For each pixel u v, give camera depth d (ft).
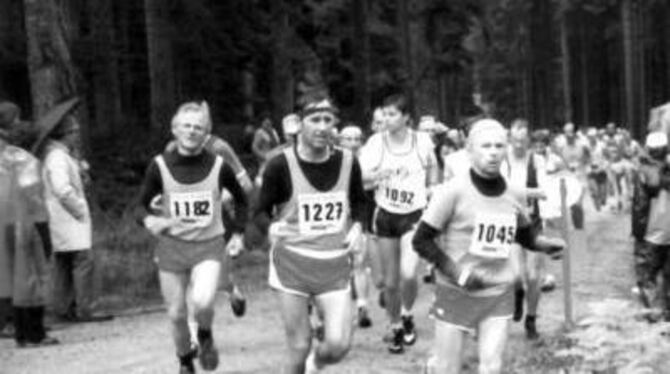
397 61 126.31
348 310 22.81
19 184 32.65
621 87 199.00
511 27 207.62
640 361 17.95
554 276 49.60
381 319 38.06
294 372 23.36
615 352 18.26
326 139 22.22
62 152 37.22
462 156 30.35
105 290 44.96
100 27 90.68
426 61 113.29
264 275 50.98
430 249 20.90
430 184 31.09
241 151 94.17
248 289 46.85
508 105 215.51
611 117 212.23
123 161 75.77
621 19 192.13
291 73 107.14
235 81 110.83
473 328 21.21
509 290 21.13
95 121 94.22
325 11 112.68
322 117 22.17
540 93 184.96
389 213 31.12
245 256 55.47
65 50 52.60
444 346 21.30
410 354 31.73
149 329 36.99
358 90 100.83
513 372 28.30
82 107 72.08
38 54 51.93
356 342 33.63
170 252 26.27
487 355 20.94
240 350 32.89
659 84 184.14
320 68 117.39
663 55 184.55
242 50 106.52
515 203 20.93
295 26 111.96
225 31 104.22
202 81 106.11
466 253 20.83
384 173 30.99
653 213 36.94
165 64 84.02
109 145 78.18
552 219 36.55
